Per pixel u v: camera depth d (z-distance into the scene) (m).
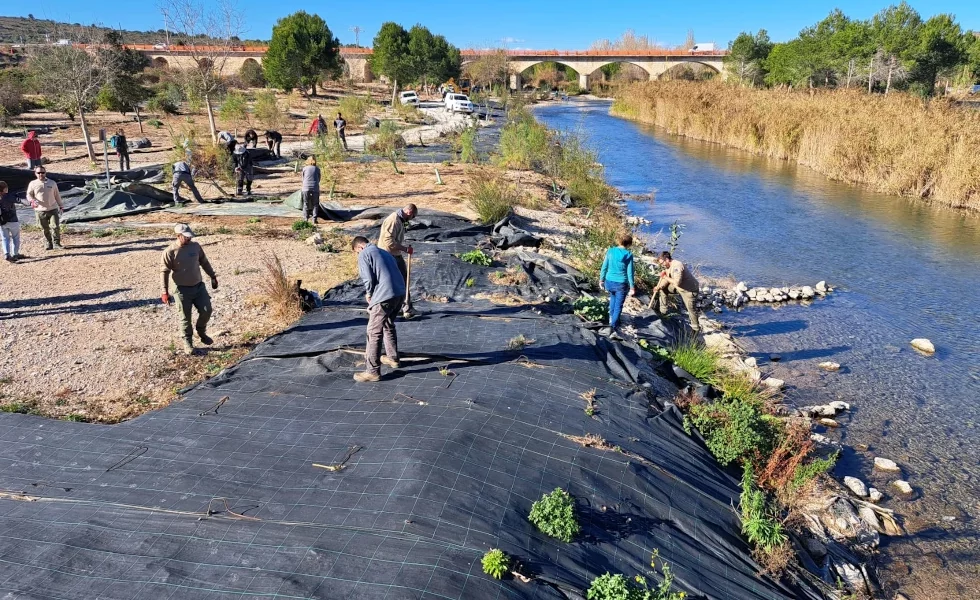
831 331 11.28
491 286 10.90
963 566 5.99
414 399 6.37
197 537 4.30
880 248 16.16
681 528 5.29
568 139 25.72
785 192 23.09
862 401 8.90
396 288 6.75
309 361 7.38
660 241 16.64
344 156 26.52
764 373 9.70
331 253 12.78
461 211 16.77
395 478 5.00
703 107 39.88
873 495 6.86
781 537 5.52
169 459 5.38
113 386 7.18
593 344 8.38
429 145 32.34
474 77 80.88
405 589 3.86
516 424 5.99
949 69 47.22
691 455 6.45
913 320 11.75
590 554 4.66
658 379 8.13
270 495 4.84
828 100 30.08
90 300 9.84
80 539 4.25
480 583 4.03
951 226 18.20
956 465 7.47
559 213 18.36
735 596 4.73
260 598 3.77
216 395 6.63
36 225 14.55
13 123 32.94
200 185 19.59
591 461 5.68
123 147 21.11
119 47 35.25
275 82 54.66
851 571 5.76
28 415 6.11
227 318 9.25
